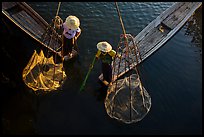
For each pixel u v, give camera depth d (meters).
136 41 13.01
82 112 10.48
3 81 11.20
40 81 11.09
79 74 11.84
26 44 12.77
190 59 13.13
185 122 10.55
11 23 12.86
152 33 13.45
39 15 13.96
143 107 10.73
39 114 10.26
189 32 14.66
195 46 13.86
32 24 12.86
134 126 10.25
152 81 11.90
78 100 10.84
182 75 12.32
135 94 10.98
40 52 11.88
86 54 12.70
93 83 11.48
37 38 12.38
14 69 11.74
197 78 12.27
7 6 13.23
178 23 13.96
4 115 10.11
